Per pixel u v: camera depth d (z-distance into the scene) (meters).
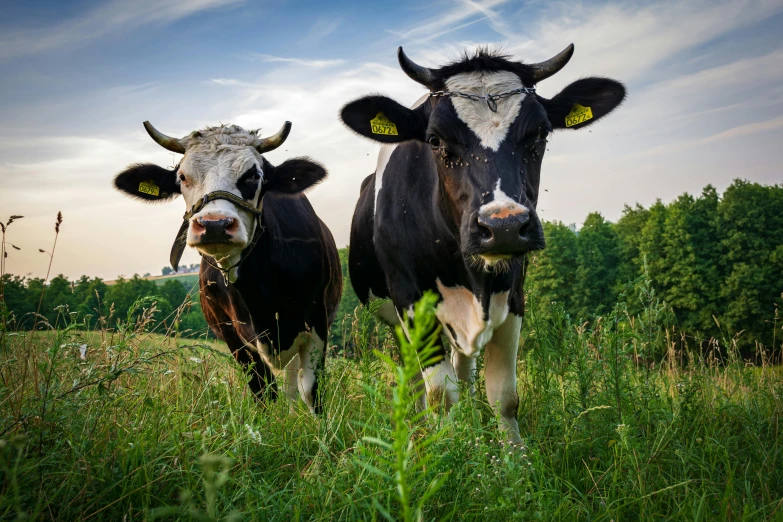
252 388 5.82
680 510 2.88
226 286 5.95
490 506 2.63
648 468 3.32
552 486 3.33
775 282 38.94
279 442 3.83
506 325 4.67
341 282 8.00
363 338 4.48
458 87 4.38
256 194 5.52
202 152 5.50
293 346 6.16
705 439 3.82
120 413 3.69
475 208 3.96
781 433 4.11
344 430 4.10
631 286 4.61
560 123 4.93
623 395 4.10
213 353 4.16
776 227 40.50
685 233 41.31
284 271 5.97
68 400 3.27
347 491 2.92
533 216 3.91
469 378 5.35
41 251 4.17
